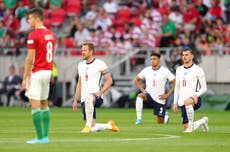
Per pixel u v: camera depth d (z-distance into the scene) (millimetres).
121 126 52844
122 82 88562
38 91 36562
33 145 35406
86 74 46219
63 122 57688
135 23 93312
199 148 34188
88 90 46250
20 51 94000
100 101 46094
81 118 63844
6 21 98625
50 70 37000
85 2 100250
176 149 33625
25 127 51094
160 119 57125
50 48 36938
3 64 94375
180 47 82750
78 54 91812
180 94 47125
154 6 95688
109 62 90875
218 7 93812
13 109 81438
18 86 89062
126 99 86375
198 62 83938
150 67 57344
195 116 68688
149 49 88250
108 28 94562
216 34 89875
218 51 87688
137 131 46500
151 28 91875
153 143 36875
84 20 98188
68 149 33312
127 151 32438
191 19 91938
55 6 100000
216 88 87625
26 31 96438
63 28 99000
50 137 40938
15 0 100125
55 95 87750
